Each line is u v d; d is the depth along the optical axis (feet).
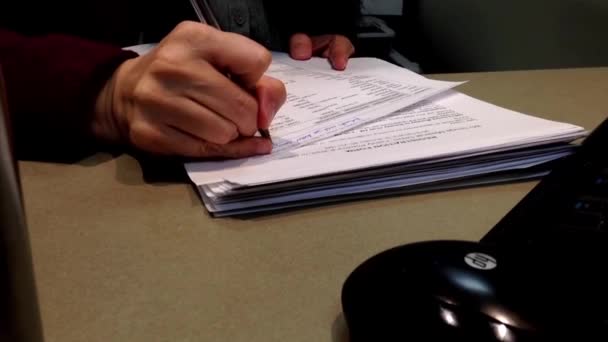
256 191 1.37
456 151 1.51
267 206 1.39
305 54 2.83
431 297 0.83
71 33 2.97
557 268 0.90
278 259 1.19
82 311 1.01
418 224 1.35
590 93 2.50
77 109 1.73
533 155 1.62
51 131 1.77
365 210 1.41
